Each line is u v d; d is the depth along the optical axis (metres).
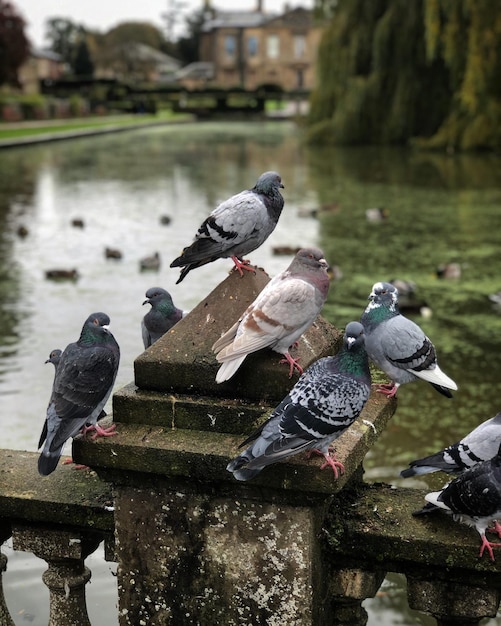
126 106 77.19
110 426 2.92
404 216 19.12
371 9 34.88
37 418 7.41
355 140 36.16
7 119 58.19
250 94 81.50
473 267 13.99
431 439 7.20
